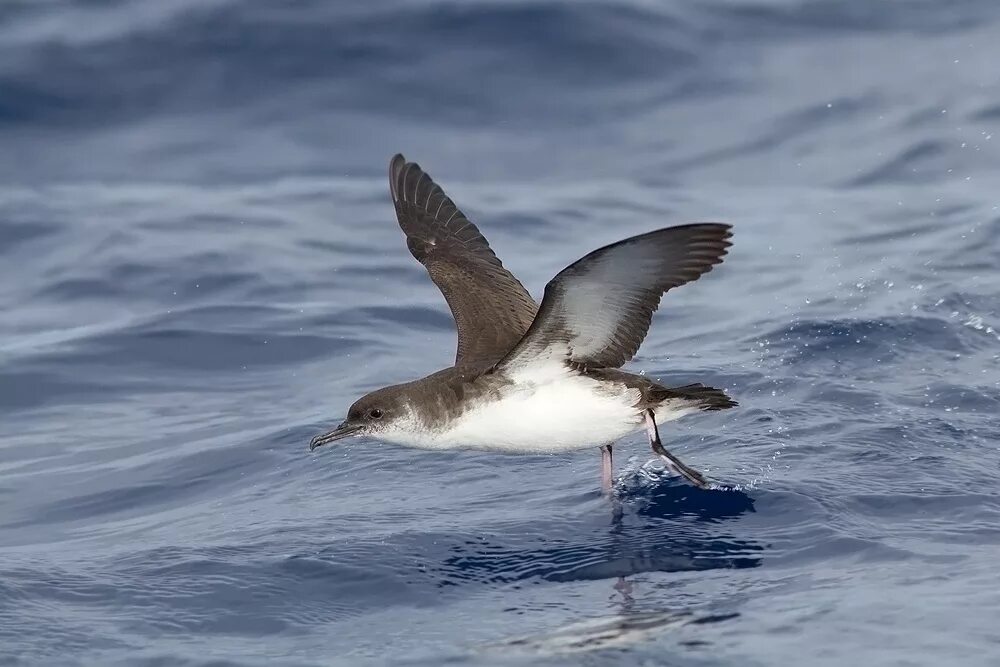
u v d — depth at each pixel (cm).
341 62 2284
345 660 905
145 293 1794
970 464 1167
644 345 1568
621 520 1104
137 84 2259
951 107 2195
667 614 937
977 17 2416
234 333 1664
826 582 966
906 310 1555
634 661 871
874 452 1195
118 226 1978
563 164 2156
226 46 2298
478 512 1147
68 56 2275
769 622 906
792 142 2173
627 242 891
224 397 1513
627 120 2228
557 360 1017
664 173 2130
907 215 1919
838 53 2344
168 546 1108
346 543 1091
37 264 1895
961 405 1308
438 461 1270
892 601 920
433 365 1570
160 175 2138
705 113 2234
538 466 1241
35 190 2092
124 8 2369
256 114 2233
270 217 2019
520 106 2242
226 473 1297
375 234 1980
